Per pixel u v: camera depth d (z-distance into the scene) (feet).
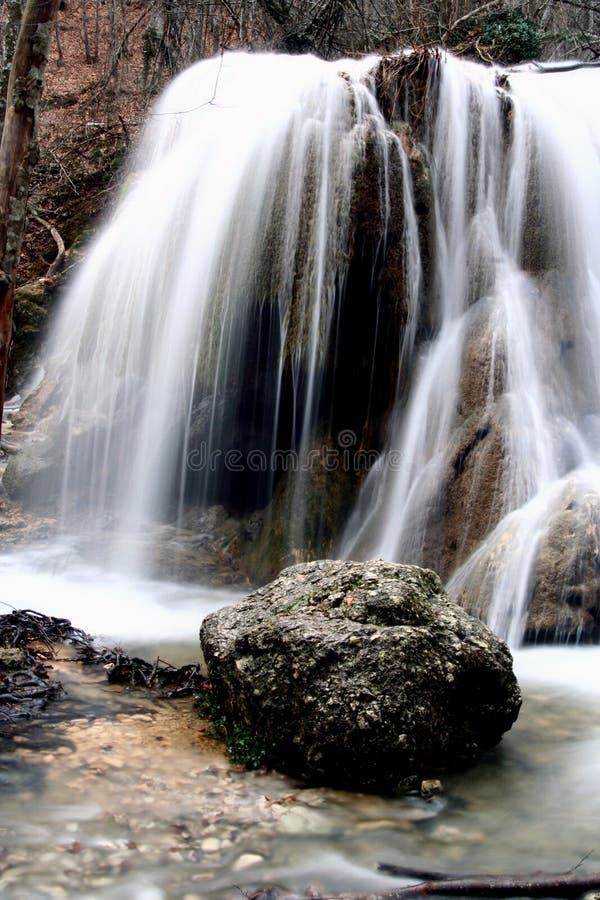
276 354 26.91
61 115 74.69
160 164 30.94
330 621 13.02
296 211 25.52
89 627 20.62
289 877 9.82
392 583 13.53
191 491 29.71
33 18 21.03
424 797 11.94
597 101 31.40
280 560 26.14
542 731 14.53
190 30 64.08
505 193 28.68
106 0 91.04
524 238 28.25
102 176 64.34
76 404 31.83
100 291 31.12
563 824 11.30
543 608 19.83
